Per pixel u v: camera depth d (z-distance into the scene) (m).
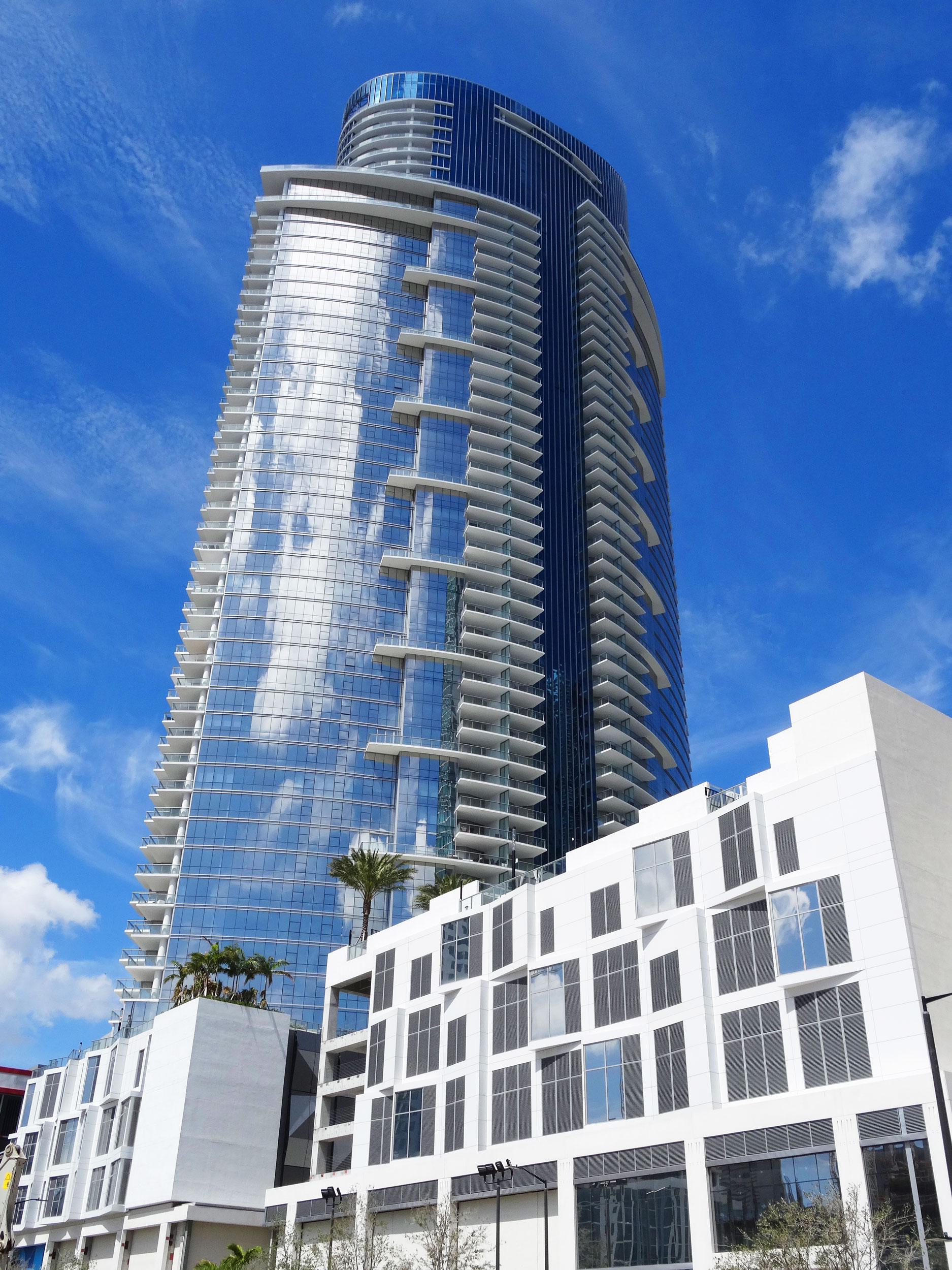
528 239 192.75
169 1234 81.00
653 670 174.38
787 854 55.34
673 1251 50.91
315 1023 122.75
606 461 177.38
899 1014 47.69
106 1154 94.00
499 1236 59.72
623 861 65.25
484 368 171.50
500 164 196.38
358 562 154.12
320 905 130.38
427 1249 59.06
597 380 186.62
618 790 154.12
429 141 194.25
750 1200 48.44
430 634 149.50
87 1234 93.25
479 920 75.06
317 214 180.88
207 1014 88.38
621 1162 55.03
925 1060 45.97
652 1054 58.12
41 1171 103.56
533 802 144.88
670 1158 52.59
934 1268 40.88
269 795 136.75
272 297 172.88
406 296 176.62
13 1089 136.88
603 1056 60.91
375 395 166.88
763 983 54.28
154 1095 89.69
